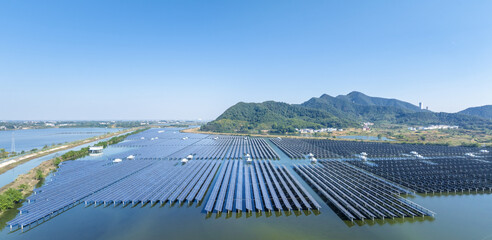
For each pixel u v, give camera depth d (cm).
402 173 9494
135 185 7762
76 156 13475
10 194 6206
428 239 4803
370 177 8975
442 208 6281
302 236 4850
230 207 5903
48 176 9325
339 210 6084
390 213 5706
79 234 4922
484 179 8600
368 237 4834
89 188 7512
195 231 5031
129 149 16975
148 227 5197
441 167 10556
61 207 6028
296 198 6819
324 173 9544
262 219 5578
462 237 4881
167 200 6706
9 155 14038
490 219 5672
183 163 11494
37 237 4809
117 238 4775
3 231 5022
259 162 12075
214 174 9438
